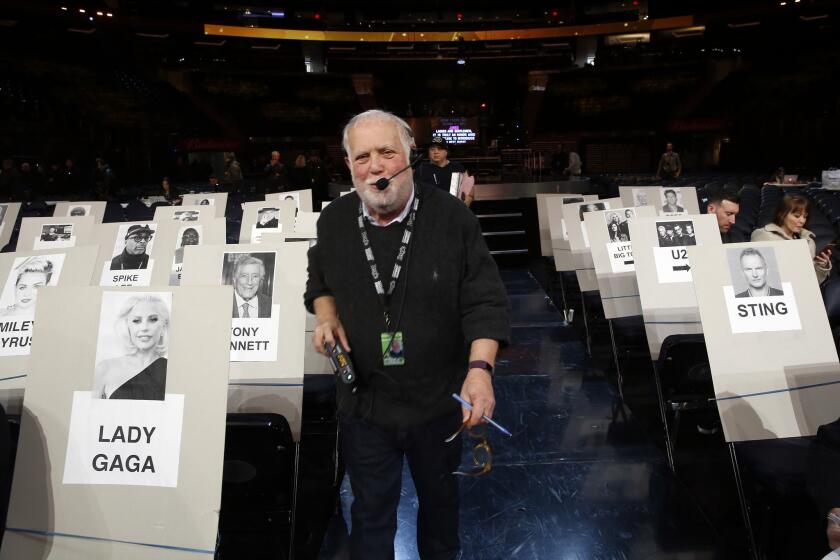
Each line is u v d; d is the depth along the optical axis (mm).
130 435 1725
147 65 25641
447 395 1755
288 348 2482
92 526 1703
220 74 27297
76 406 1740
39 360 1759
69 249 2621
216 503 1690
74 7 22141
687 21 27906
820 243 5113
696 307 3184
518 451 3271
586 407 3814
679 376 2988
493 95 31297
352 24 30438
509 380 4324
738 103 25297
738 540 2449
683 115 27172
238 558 2422
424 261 1699
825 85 20531
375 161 1643
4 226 5461
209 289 1766
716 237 3275
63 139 18141
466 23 30547
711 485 2867
